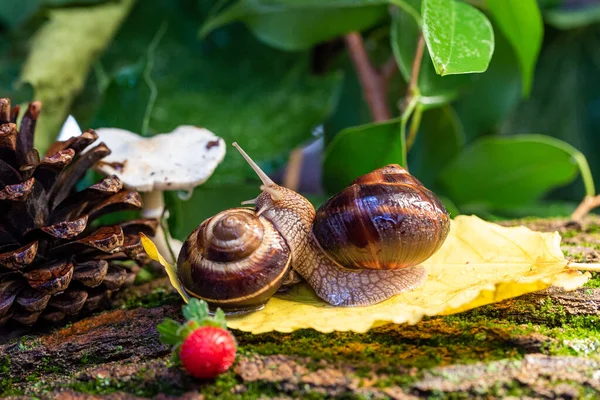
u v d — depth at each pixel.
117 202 0.33
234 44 0.51
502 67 0.46
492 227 0.34
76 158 0.34
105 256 0.34
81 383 0.31
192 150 0.36
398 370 0.30
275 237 0.32
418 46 0.38
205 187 0.44
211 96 0.49
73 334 0.33
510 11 0.39
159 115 0.47
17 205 0.32
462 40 0.33
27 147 0.34
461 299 0.30
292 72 0.50
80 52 0.46
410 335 0.31
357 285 0.33
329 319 0.31
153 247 0.32
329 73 0.51
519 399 0.29
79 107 0.48
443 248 0.34
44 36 0.45
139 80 0.41
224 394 0.30
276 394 0.30
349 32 0.44
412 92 0.39
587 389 0.29
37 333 0.33
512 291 0.30
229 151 0.45
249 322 0.31
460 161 0.47
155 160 0.35
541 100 0.56
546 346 0.31
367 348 0.31
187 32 0.52
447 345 0.31
